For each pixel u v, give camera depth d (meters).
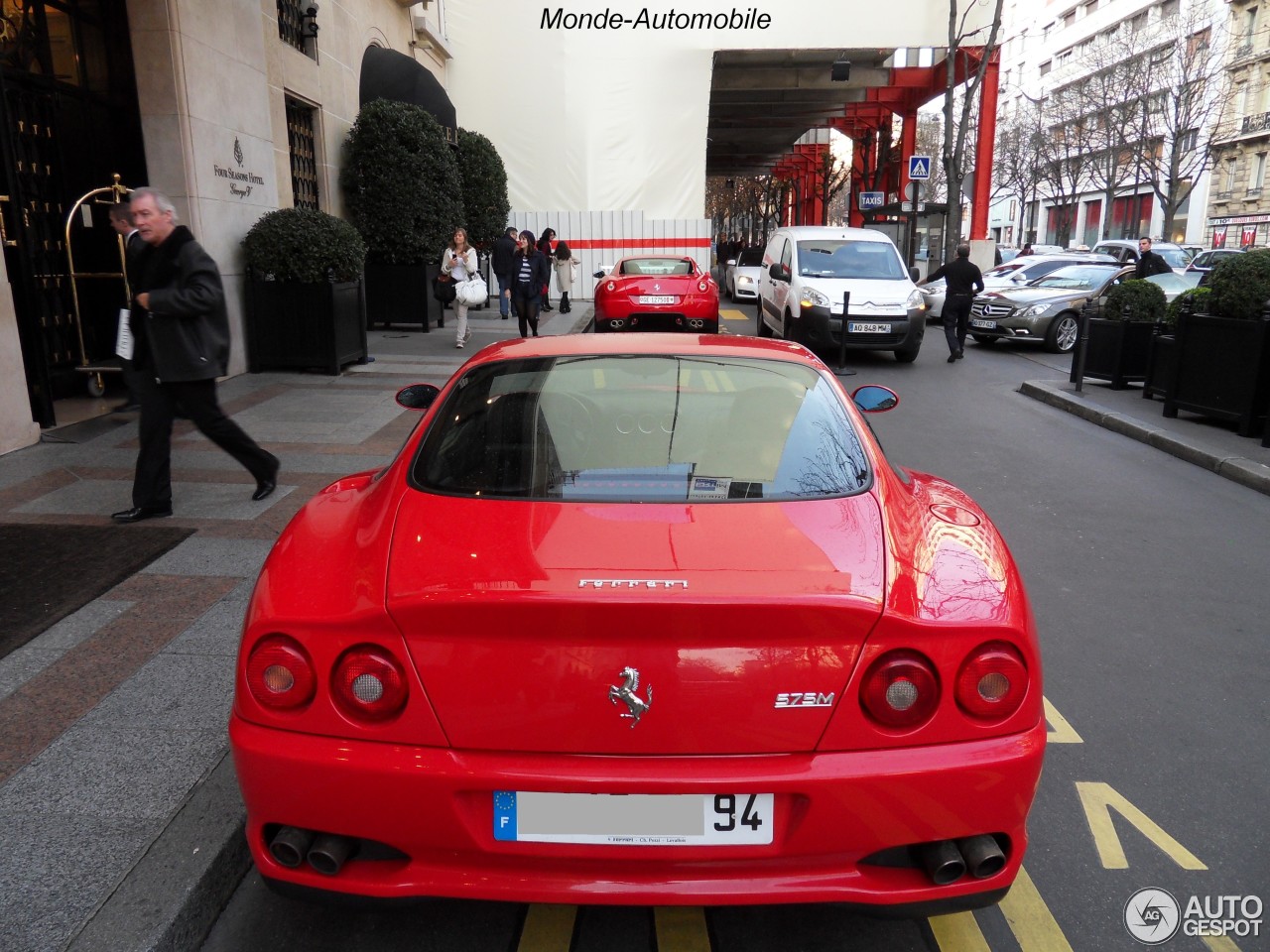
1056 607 4.90
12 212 7.11
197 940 2.47
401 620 1.98
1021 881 2.77
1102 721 3.73
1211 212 50.06
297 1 13.59
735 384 3.02
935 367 13.78
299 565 2.30
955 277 14.17
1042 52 68.19
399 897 2.06
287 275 10.55
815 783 1.95
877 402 4.00
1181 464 7.99
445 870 2.05
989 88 26.67
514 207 23.66
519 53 22.95
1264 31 45.53
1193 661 4.27
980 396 11.38
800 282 14.02
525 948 2.47
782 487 2.53
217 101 10.09
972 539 2.48
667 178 23.78
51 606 4.24
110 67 9.41
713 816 1.98
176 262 5.26
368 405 9.01
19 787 2.90
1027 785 2.07
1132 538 6.02
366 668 2.01
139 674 3.63
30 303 7.32
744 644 1.97
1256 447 8.05
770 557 2.17
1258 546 5.88
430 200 15.56
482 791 1.98
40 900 2.42
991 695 2.05
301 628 2.05
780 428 2.79
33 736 3.20
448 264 14.48
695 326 14.67
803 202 53.19
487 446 2.70
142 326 5.33
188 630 4.03
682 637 1.95
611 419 2.82
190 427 7.96
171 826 2.71
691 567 2.11
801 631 1.97
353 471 6.59
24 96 8.41
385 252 15.49
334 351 10.73
